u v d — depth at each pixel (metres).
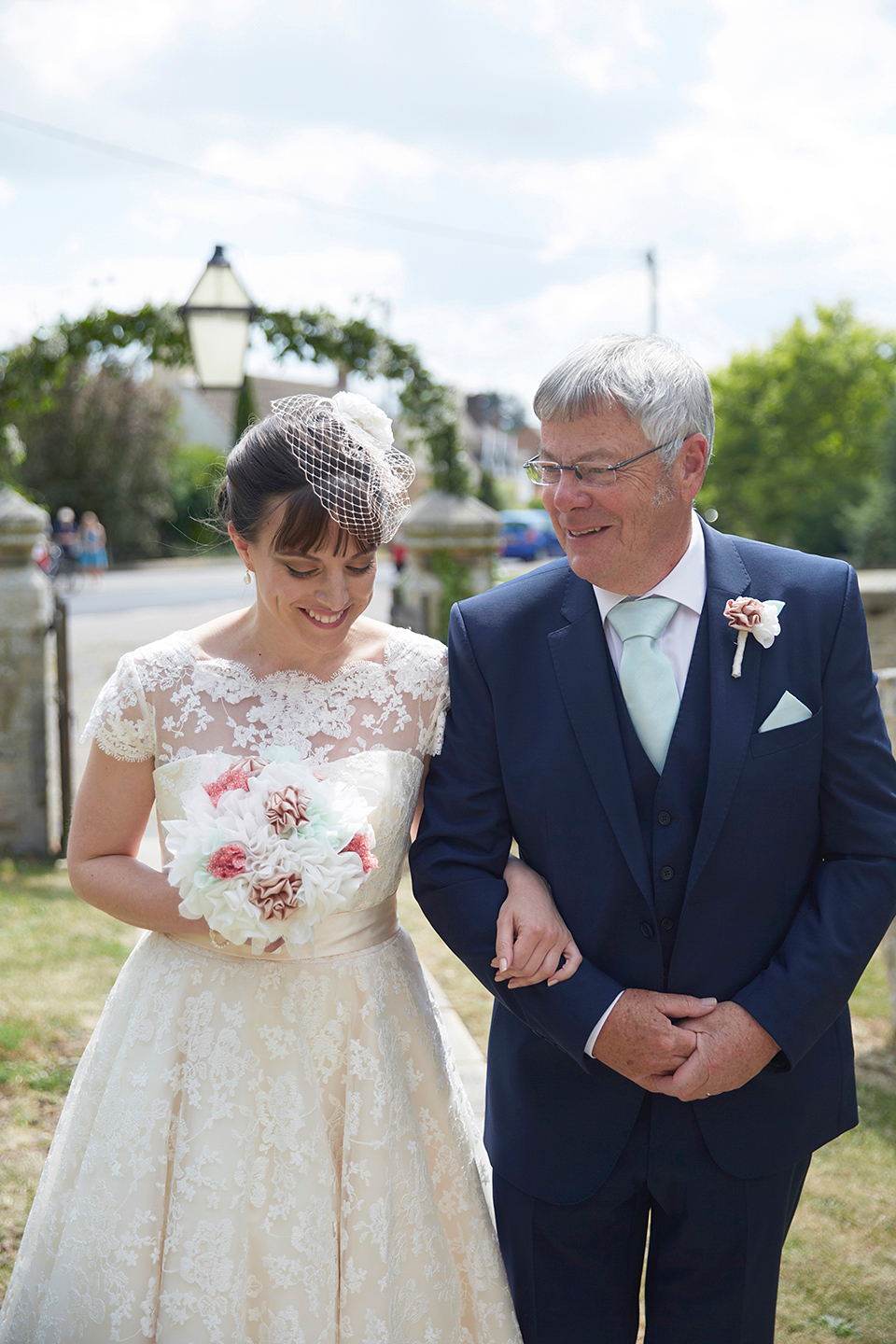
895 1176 3.22
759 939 1.86
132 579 25.08
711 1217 1.88
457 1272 1.99
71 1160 1.89
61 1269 1.82
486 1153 2.24
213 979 1.85
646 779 1.87
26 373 6.67
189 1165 1.78
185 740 1.88
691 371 1.80
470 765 1.98
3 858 6.71
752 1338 1.90
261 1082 1.82
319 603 1.80
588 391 1.74
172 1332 1.75
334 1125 1.87
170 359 6.85
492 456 63.78
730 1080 1.76
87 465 30.05
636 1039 1.77
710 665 1.85
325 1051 1.86
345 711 1.94
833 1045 1.96
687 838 1.85
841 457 32.09
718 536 1.96
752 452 32.69
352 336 6.91
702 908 1.83
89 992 4.23
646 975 1.86
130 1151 1.79
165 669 1.90
